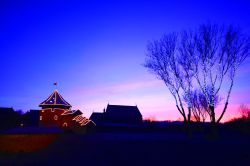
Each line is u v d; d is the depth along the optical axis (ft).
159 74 140.05
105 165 57.52
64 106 261.85
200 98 203.31
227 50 125.39
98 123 274.36
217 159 65.72
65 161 62.59
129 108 318.24
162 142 123.13
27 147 81.82
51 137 95.91
